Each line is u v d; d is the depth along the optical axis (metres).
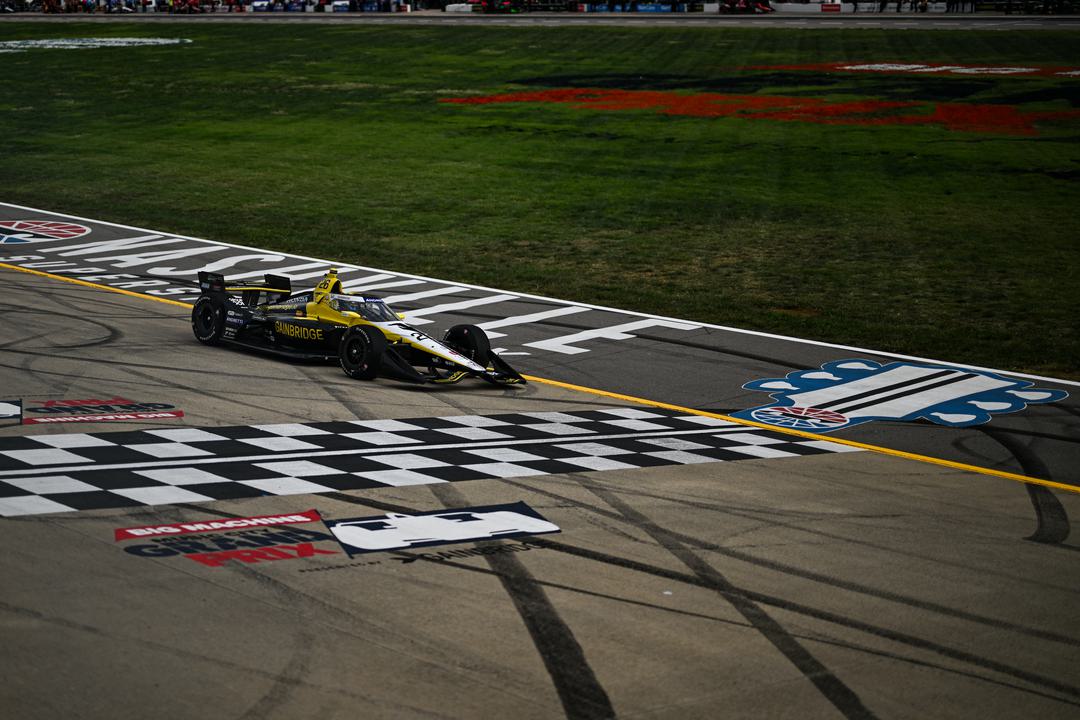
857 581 8.44
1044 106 44.91
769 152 38.06
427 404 14.19
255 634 6.88
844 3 81.00
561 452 12.11
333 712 5.98
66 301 19.77
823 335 19.47
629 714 6.12
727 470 11.77
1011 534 10.00
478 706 6.12
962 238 27.67
